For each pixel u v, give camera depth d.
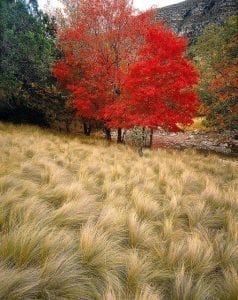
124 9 17.48
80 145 15.05
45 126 22.20
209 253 4.39
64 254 3.76
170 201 6.94
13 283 2.93
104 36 17.66
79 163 10.34
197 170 11.88
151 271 3.99
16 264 3.41
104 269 3.79
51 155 11.27
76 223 5.11
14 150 10.05
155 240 4.89
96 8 17.38
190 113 14.97
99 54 17.97
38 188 6.39
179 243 4.96
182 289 3.57
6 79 18.11
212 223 6.14
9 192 5.36
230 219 6.07
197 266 4.18
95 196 6.69
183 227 5.90
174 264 4.25
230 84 18.75
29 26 19.78
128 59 17.78
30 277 3.12
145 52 14.34
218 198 7.52
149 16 17.62
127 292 3.59
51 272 3.35
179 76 14.04
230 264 4.36
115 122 16.19
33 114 21.28
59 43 20.20
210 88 19.94
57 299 3.14
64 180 7.62
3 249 3.54
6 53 18.23
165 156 14.72
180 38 14.46
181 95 14.57
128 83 13.99
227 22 21.11
